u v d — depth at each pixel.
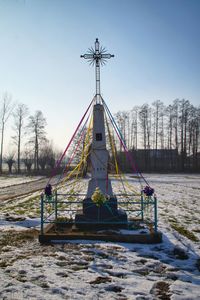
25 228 8.82
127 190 20.83
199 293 4.45
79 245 6.92
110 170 10.16
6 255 6.17
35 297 4.19
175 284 4.77
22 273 5.13
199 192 20.00
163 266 5.64
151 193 8.22
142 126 57.66
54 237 7.30
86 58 9.70
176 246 6.97
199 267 5.64
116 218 8.51
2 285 4.59
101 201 7.90
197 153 57.06
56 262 5.74
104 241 7.26
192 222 9.98
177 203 14.66
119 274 5.20
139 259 6.01
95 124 9.52
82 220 8.48
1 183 29.45
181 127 56.38
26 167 53.81
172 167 55.75
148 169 54.19
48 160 52.59
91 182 9.20
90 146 9.95
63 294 4.32
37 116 48.19
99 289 4.53
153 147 57.12
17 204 14.31
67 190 20.86
